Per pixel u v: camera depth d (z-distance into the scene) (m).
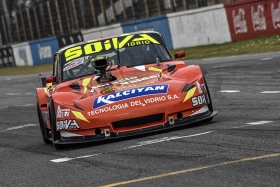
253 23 91.12
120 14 121.62
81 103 27.75
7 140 36.47
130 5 118.19
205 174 18.25
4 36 161.50
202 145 23.30
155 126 27.02
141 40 33.34
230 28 96.25
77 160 24.36
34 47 145.62
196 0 103.56
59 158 25.86
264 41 84.25
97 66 29.70
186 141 24.66
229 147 22.19
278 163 18.45
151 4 114.12
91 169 21.86
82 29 131.38
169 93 27.44
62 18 135.62
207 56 85.31
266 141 22.45
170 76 29.39
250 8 91.12
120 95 27.56
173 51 105.56
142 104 27.00
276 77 47.34
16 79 110.94
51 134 30.39
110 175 20.25
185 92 27.55
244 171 17.98
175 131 27.67
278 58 62.09
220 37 98.69
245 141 23.03
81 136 27.33
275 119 28.33
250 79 49.41
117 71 31.03
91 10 128.25
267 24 88.62
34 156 27.92
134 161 22.05
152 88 27.81
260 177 17.06
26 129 41.16
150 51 32.69
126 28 118.38
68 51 33.34
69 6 131.75
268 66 56.34
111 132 26.95
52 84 34.16
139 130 26.89
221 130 26.47
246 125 27.36
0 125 46.16
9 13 156.75
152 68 30.94
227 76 54.91
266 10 88.25
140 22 114.81
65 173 21.94
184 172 18.89
